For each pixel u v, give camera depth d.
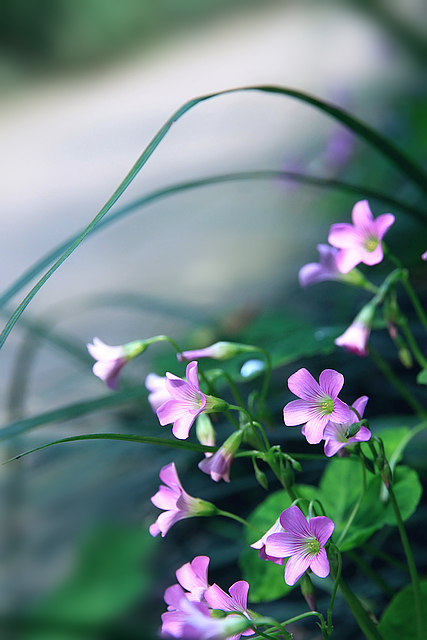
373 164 1.12
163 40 6.43
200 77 4.34
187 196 1.81
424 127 1.16
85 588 0.45
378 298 0.48
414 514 0.54
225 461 0.43
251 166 1.77
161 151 2.52
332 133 1.25
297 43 4.29
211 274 1.28
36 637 0.41
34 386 0.92
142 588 0.45
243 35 5.75
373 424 0.57
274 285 1.09
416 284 0.83
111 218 0.50
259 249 1.33
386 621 0.45
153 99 3.99
